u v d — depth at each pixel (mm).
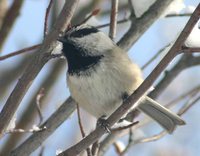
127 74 7152
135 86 7223
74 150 6129
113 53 7238
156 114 7777
